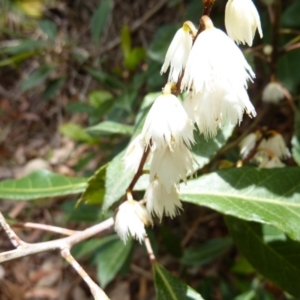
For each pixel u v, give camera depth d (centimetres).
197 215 27
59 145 35
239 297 19
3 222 10
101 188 12
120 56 32
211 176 12
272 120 23
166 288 12
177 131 8
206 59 8
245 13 8
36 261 30
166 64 9
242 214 11
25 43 25
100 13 26
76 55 26
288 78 20
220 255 23
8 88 39
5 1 35
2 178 35
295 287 13
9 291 29
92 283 10
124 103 21
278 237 13
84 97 34
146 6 32
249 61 17
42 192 14
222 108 8
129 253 21
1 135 37
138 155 10
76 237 11
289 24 19
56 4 35
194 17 21
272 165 13
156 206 10
